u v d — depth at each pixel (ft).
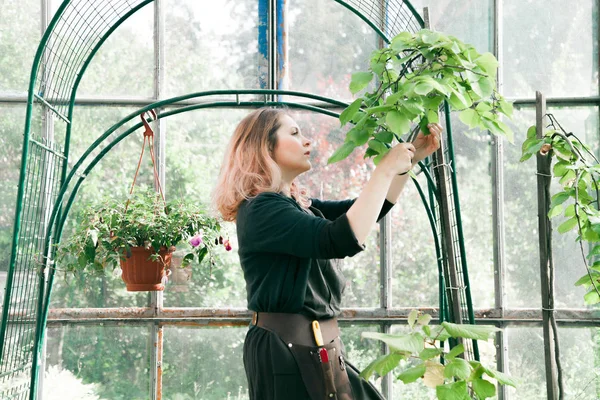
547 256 6.30
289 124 5.87
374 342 11.42
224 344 11.46
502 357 11.40
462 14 11.62
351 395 5.47
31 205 11.09
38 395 11.10
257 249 5.34
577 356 11.29
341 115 5.08
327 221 5.00
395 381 11.35
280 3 11.65
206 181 11.62
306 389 5.26
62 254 9.83
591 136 11.53
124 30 11.59
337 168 11.63
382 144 4.91
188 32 11.67
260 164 5.74
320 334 5.44
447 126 7.52
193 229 9.91
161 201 10.27
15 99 11.30
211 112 11.66
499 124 5.20
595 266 6.45
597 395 11.21
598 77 11.51
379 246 11.55
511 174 11.53
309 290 5.49
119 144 11.53
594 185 6.61
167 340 11.42
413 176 5.02
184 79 11.64
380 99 5.44
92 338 11.31
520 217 11.50
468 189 11.53
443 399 3.48
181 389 11.37
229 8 11.72
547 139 6.36
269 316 5.47
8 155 11.27
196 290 11.44
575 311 11.29
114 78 11.55
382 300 11.48
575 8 11.57
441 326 3.66
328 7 11.69
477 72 4.96
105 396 11.27
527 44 11.61
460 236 7.59
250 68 11.69
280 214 5.17
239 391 11.41
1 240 11.14
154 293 11.35
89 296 11.32
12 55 11.35
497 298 11.44
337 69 11.69
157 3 11.60
